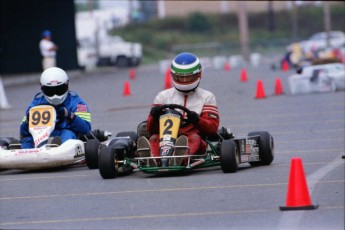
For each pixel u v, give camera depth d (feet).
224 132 156.35
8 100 391.04
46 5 624.59
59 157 160.35
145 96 368.27
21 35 616.39
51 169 170.09
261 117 257.75
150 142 150.30
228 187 135.64
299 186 116.37
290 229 105.91
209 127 150.71
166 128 147.33
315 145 190.39
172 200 127.24
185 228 109.19
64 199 133.28
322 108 271.49
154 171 147.02
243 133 221.25
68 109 169.99
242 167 158.92
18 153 161.07
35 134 164.35
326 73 328.08
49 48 477.36
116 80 517.14
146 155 146.41
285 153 179.42
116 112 300.61
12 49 613.52
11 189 146.10
